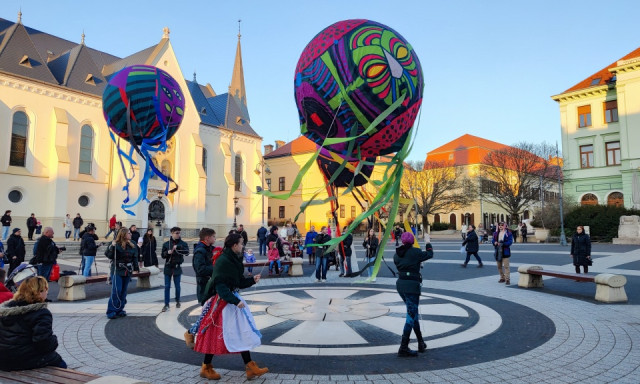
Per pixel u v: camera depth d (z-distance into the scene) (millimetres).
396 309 8711
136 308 9172
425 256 5820
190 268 17688
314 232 19047
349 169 6977
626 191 39031
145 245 12305
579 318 7828
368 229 14664
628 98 39406
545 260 18719
